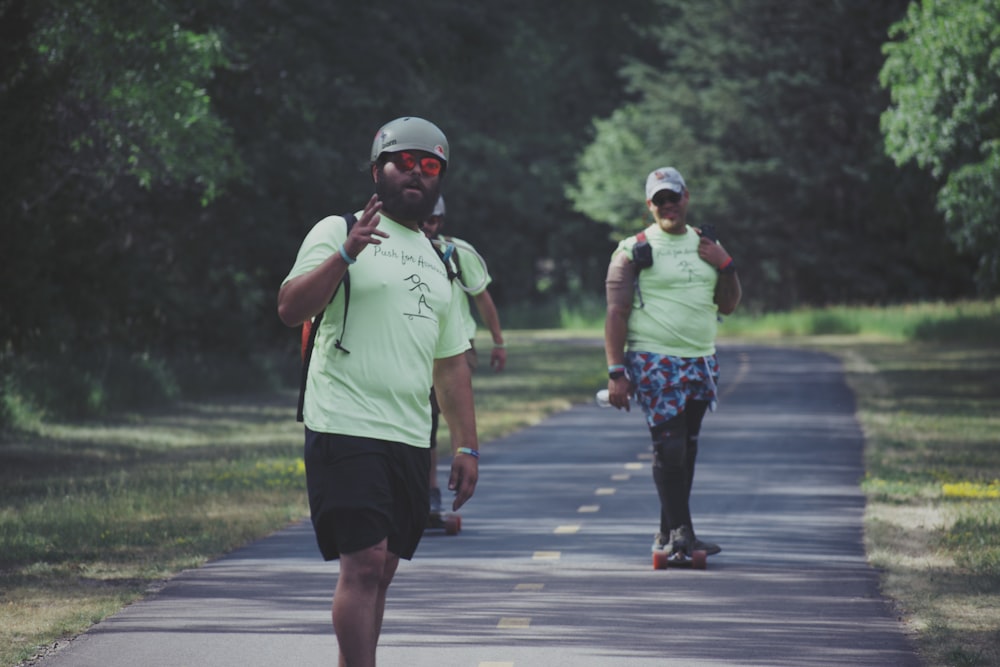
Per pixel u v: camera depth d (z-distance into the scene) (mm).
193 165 71125
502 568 25703
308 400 15617
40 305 60500
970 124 71438
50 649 19469
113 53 63500
